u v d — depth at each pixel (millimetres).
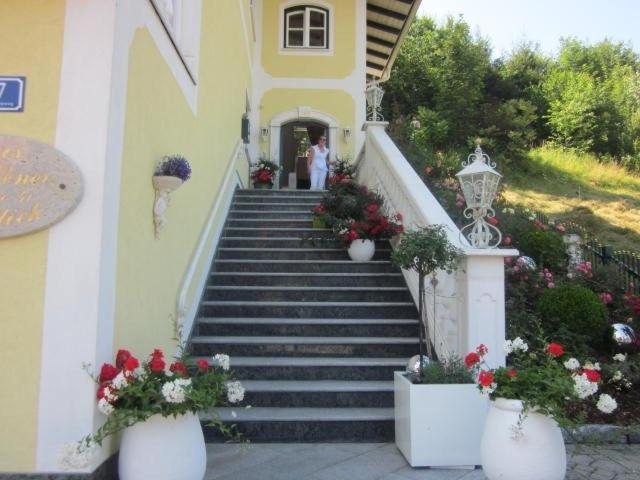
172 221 4738
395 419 4391
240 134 10320
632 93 25297
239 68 9883
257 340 5477
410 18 14328
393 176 7352
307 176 13531
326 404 4750
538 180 19672
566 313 5727
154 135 4094
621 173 20312
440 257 4160
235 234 8094
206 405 2922
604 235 12906
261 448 4266
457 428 3906
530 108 23281
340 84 13281
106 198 3094
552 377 3154
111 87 3152
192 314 5598
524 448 3084
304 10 13539
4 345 2957
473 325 4367
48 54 3158
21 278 3000
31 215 2998
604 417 4805
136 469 2889
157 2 4113
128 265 3506
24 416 2916
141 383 2953
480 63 25047
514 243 8078
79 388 2938
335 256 7398
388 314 6066
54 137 3096
